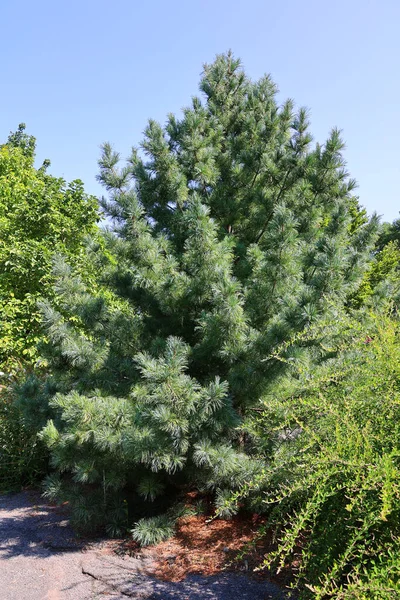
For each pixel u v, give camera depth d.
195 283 4.41
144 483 4.19
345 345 3.70
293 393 4.14
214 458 3.68
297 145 5.43
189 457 4.03
